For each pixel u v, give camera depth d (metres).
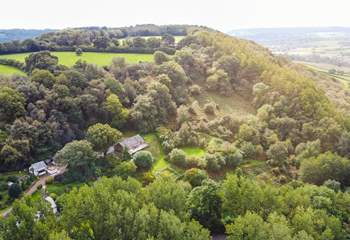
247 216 51.72
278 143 89.75
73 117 88.19
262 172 84.94
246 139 93.44
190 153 87.81
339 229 56.50
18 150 76.31
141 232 49.28
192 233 49.75
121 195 53.81
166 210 56.19
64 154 76.06
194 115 102.31
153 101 98.62
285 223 52.22
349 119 96.00
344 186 80.06
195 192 63.84
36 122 81.25
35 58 102.50
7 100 81.94
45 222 49.09
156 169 81.25
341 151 88.06
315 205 63.41
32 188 71.94
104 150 83.31
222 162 83.12
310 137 93.62
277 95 105.44
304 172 81.19
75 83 95.12
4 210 65.44
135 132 94.69
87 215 50.59
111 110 92.44
